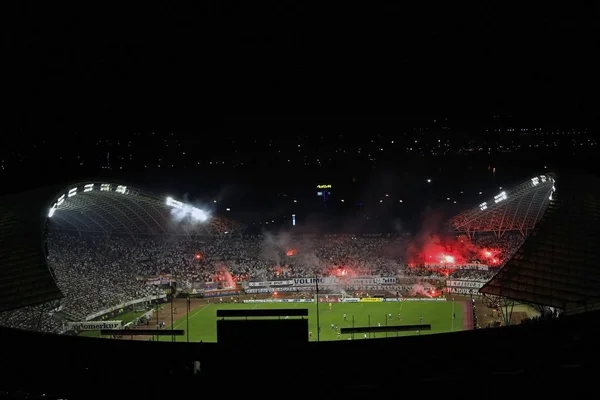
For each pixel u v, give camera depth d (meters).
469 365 30.16
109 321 69.06
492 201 87.44
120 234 104.69
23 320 61.34
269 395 29.05
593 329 31.28
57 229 100.69
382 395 28.05
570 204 53.03
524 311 72.06
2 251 50.12
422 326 49.62
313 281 89.69
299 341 32.34
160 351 32.44
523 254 47.53
